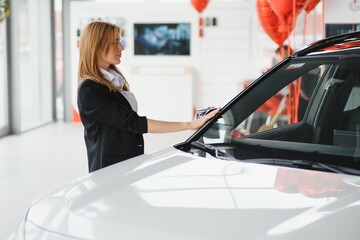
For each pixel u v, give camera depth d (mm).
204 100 10055
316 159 2049
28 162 6602
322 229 1464
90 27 2807
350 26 6277
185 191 1812
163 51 10008
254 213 1582
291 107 5562
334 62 2371
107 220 1664
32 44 9711
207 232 1512
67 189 2010
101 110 2742
